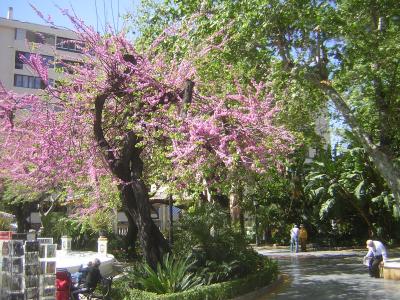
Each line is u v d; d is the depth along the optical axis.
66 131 11.40
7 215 27.77
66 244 20.75
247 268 12.73
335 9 15.44
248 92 12.70
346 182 29.14
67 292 9.96
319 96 18.88
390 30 15.88
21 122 11.52
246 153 11.05
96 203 15.22
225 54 14.41
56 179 11.91
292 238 27.77
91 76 11.41
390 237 29.27
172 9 16.22
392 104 17.98
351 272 17.34
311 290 13.05
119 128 12.16
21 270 8.30
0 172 12.44
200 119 10.41
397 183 14.98
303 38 15.34
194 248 12.28
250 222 35.31
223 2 15.00
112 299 10.45
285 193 31.22
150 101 11.16
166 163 11.19
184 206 17.70
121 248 22.47
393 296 11.74
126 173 11.63
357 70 15.71
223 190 13.20
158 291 10.22
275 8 14.21
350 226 31.09
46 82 11.38
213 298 10.34
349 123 15.74
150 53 12.32
